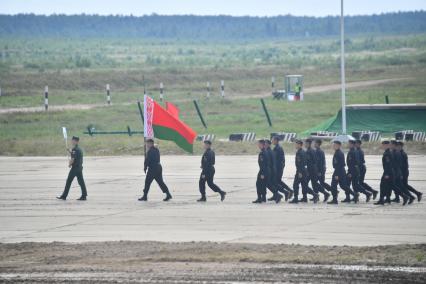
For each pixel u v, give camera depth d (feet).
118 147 396.57
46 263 169.99
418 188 265.54
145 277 155.94
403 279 151.74
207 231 202.59
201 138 404.36
